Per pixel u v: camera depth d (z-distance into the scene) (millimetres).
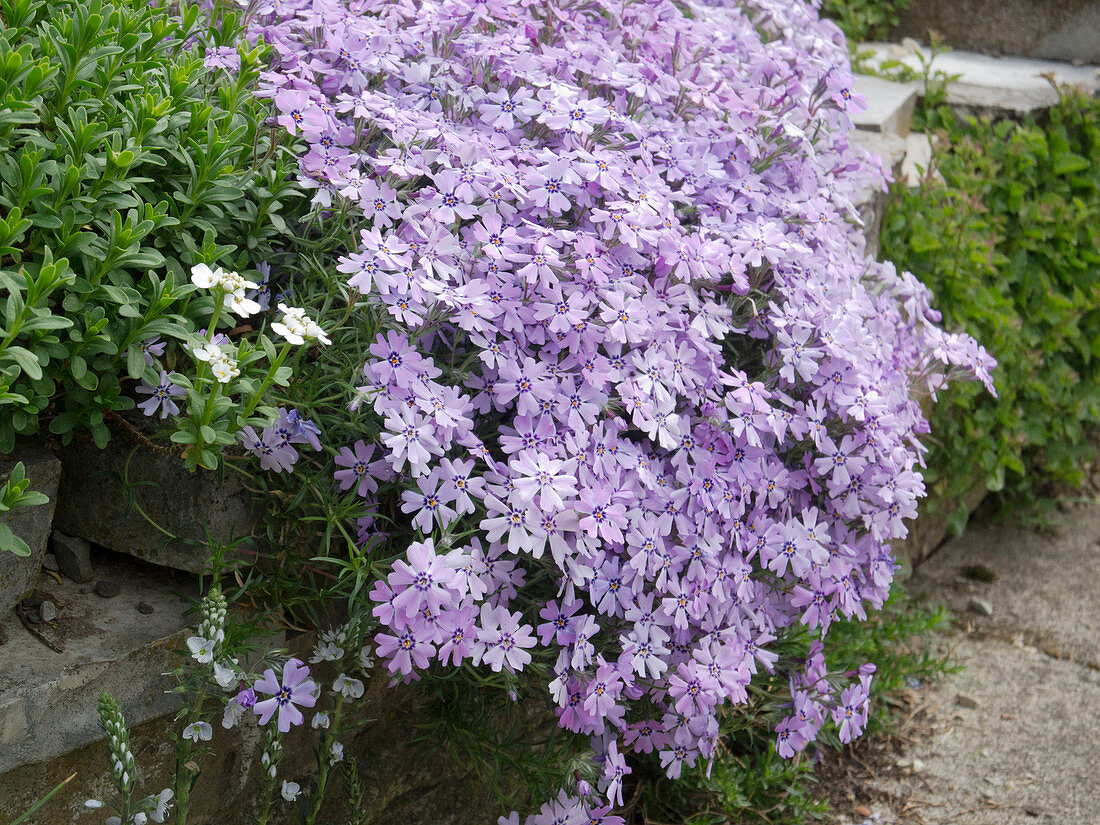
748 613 519
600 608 474
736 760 604
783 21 657
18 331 406
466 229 500
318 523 485
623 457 482
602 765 480
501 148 521
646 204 510
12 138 446
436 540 467
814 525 527
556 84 537
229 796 491
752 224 544
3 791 427
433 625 443
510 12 560
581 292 491
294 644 499
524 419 474
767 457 529
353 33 530
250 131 489
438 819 553
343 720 514
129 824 416
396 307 460
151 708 457
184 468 471
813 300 546
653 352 492
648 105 574
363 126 511
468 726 502
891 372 588
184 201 458
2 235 416
